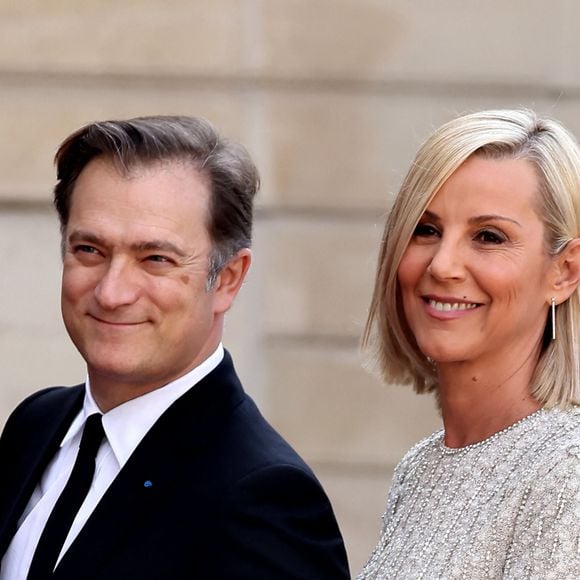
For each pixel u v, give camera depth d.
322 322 21.59
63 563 11.38
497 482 11.08
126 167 11.62
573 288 11.34
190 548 11.28
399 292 12.03
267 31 21.48
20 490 12.47
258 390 21.64
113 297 11.46
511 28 21.42
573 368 11.38
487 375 11.55
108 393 11.99
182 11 21.44
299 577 11.22
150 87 21.48
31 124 21.50
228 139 12.23
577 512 10.37
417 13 21.45
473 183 11.20
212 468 11.55
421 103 21.48
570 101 21.38
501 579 10.70
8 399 21.50
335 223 21.59
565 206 11.18
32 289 21.59
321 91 21.52
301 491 11.54
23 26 21.48
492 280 11.13
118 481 11.65
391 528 12.08
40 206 21.58
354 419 21.64
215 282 11.95
